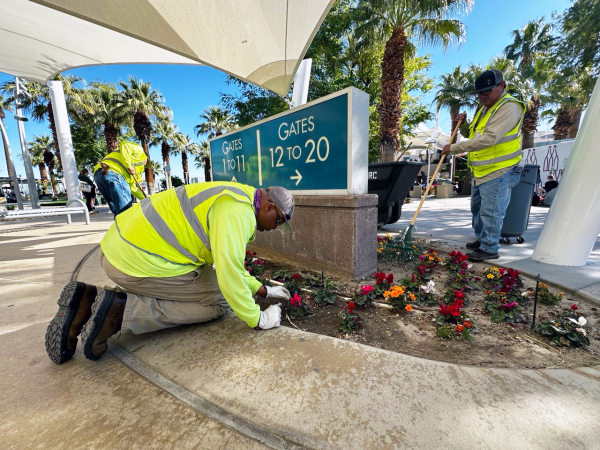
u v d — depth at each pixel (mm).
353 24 10828
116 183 3879
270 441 896
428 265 2521
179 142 34219
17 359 1372
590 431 883
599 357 1302
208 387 1125
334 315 1783
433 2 8281
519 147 2564
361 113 2270
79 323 1341
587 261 2521
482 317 1711
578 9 9125
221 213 1288
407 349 1412
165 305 1457
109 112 20203
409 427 914
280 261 3127
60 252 3697
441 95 17141
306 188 2699
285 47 3516
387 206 4273
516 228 3309
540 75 14492
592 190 2273
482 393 1045
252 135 3307
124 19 2738
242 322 1642
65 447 880
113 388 1149
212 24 2926
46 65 4621
